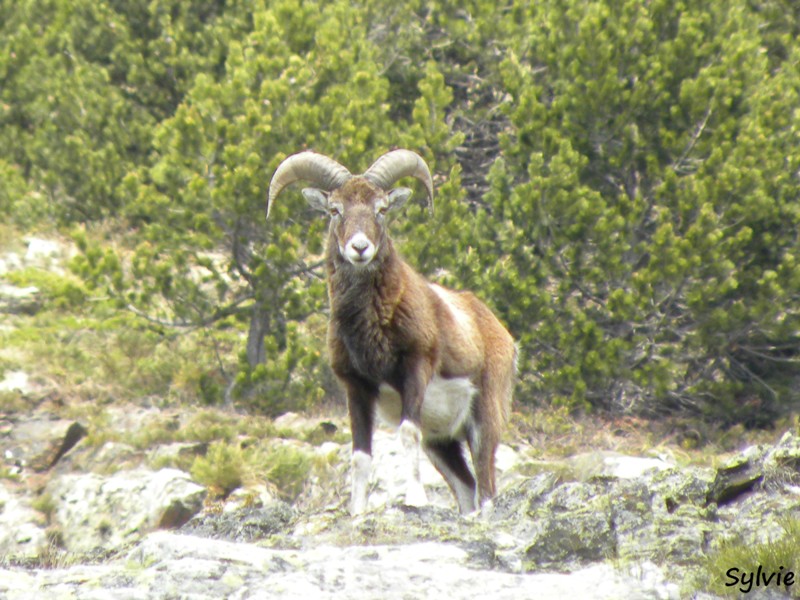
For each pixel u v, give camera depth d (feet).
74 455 210.18
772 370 249.14
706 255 227.81
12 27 305.32
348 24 263.29
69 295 236.22
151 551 86.33
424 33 298.56
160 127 240.94
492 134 298.56
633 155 244.83
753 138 234.17
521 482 106.93
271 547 93.50
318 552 87.66
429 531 94.12
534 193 232.53
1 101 297.33
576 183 234.58
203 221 229.66
